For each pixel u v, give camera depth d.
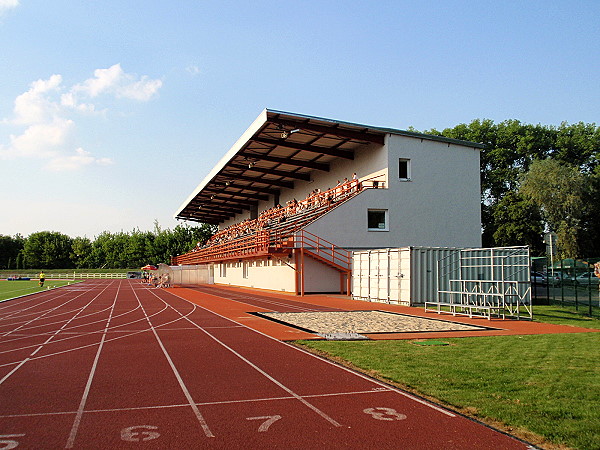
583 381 8.16
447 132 66.00
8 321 18.11
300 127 30.72
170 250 108.75
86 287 49.75
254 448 5.36
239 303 26.16
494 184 64.00
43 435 5.73
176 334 14.12
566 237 50.44
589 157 62.53
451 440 5.59
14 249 132.38
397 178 33.50
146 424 6.13
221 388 7.88
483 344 11.99
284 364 9.71
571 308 21.69
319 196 38.50
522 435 5.73
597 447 5.36
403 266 23.95
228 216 78.69
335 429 5.95
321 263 32.94
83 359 10.37
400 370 9.04
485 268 24.28
